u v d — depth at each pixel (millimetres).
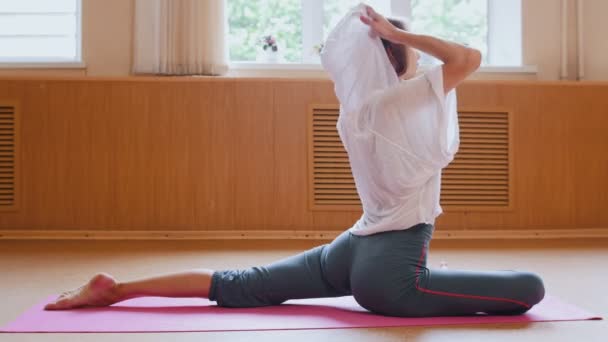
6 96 3537
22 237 3496
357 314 1635
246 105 3582
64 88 3549
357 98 1588
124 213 3543
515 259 2779
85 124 3547
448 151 1569
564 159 3721
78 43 3936
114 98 3555
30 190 3533
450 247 3193
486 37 4301
